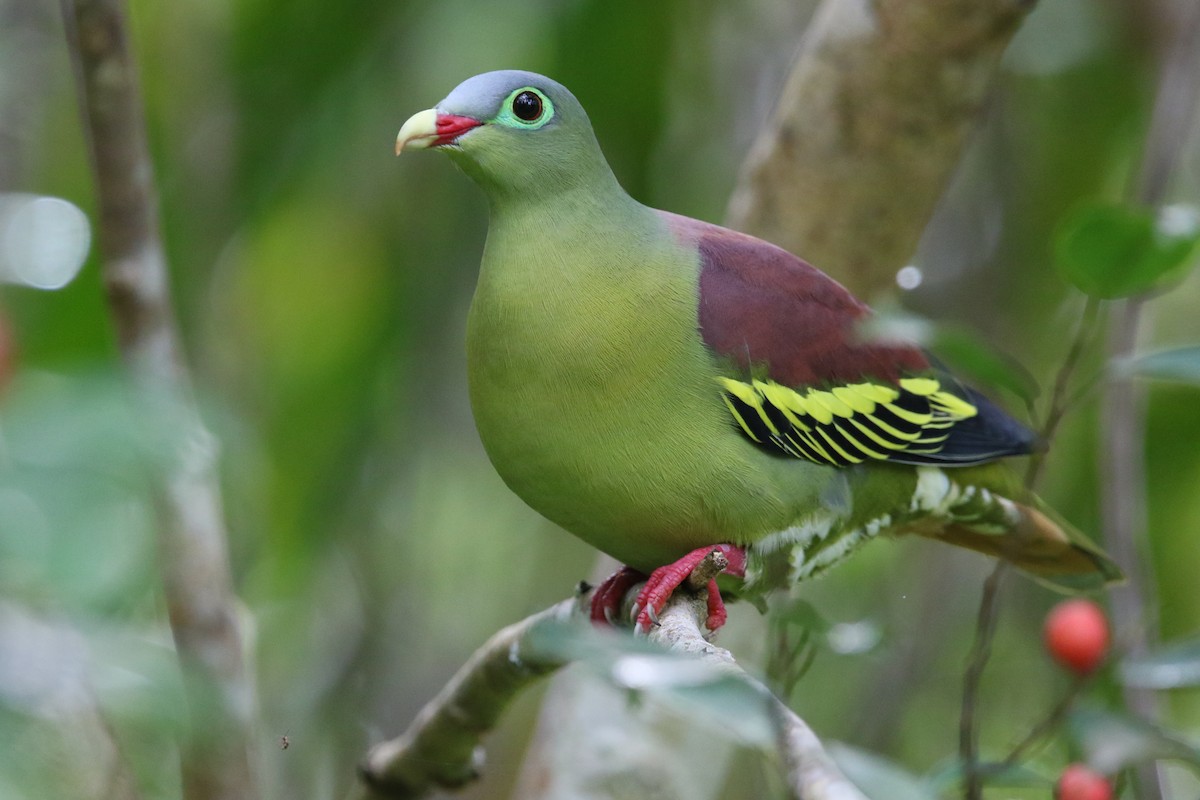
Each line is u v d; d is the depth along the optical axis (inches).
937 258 577.3
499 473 313.1
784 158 410.3
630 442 294.5
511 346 294.5
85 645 125.5
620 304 292.8
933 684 507.8
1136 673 278.2
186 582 281.9
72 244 460.4
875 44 391.5
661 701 164.4
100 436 120.5
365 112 489.4
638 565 325.1
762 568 318.3
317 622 527.8
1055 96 541.0
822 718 503.5
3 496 115.1
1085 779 255.6
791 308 319.3
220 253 502.0
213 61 505.7
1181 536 501.4
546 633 151.3
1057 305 536.4
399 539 542.3
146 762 295.7
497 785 546.9
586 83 492.1
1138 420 385.4
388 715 541.0
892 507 342.6
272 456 489.1
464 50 495.2
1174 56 422.9
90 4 277.7
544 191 299.3
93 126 287.0
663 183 526.3
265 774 451.8
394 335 506.6
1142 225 265.3
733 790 447.5
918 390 339.0
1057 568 366.3
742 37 555.5
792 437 311.6
